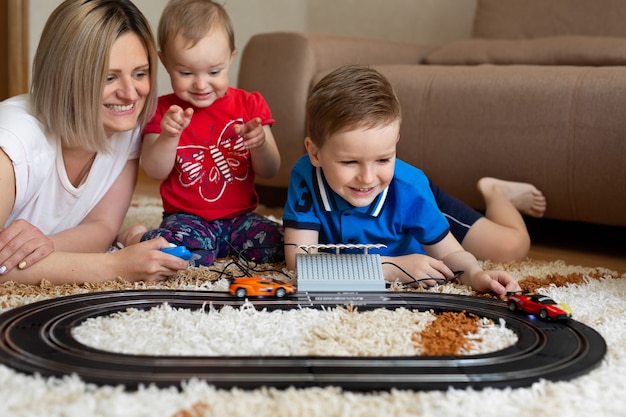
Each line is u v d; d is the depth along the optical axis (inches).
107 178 52.7
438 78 72.2
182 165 55.9
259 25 126.9
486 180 65.0
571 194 64.7
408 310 39.3
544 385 28.7
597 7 83.4
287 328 34.9
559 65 75.9
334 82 44.2
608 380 29.5
